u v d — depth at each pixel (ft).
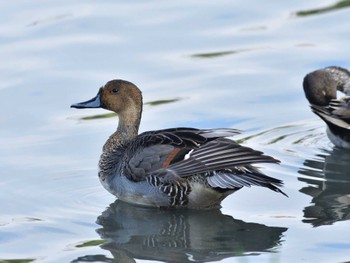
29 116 50.75
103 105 44.57
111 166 42.37
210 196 39.86
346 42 58.03
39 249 36.99
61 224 39.52
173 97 52.24
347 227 37.73
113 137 44.24
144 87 53.31
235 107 51.21
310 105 47.39
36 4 64.23
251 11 62.75
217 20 61.57
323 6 63.10
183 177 39.58
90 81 53.93
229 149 38.93
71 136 48.60
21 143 47.75
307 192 42.01
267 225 38.47
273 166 45.19
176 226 39.06
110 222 39.60
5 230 38.91
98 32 60.08
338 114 46.83
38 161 45.80
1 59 56.85
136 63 56.18
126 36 59.57
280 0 64.34
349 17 61.26
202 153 39.22
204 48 57.98
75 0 65.00
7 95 52.85
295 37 59.06
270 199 41.45
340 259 34.47
